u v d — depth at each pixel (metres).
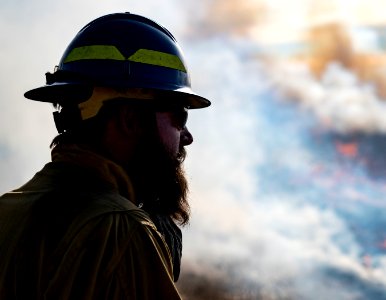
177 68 1.76
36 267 1.41
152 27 1.78
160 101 1.68
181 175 1.86
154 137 1.66
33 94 1.88
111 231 1.36
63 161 1.58
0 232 1.52
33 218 1.46
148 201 1.74
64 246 1.37
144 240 1.39
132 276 1.35
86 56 1.69
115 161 1.62
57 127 1.67
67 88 1.65
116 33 1.71
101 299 1.32
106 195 1.46
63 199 1.45
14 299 1.43
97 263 1.33
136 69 1.67
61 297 1.33
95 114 1.61
